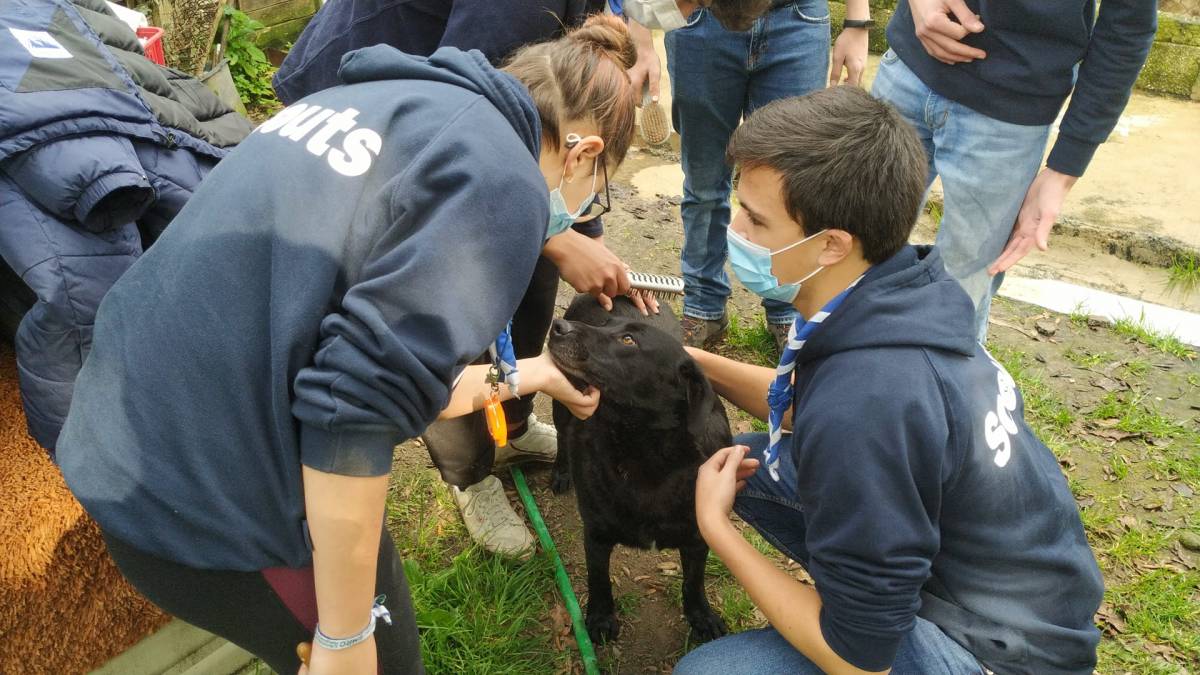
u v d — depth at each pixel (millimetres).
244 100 5945
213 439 1500
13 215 2039
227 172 1542
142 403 1516
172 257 1521
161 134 2275
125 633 2244
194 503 1533
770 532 2646
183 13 4973
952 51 2998
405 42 2523
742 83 3623
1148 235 4758
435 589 2916
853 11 3754
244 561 1586
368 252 1423
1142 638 2859
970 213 3252
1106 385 3906
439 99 1520
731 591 3010
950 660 1975
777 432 2193
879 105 1862
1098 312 4371
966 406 1799
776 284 1966
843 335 1838
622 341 2490
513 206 1441
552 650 2826
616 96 1785
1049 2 2797
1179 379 3947
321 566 1489
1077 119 2982
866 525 1743
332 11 2604
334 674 1589
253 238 1451
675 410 2512
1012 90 2977
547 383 2414
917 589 1801
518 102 1580
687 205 3887
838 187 1758
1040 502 1968
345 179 1437
